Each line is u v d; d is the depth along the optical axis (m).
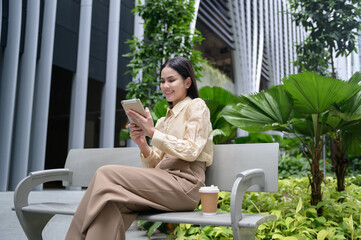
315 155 2.39
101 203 1.20
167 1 5.02
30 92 5.89
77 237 1.25
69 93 10.70
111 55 7.66
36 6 6.06
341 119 2.40
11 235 2.26
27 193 1.71
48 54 6.30
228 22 14.45
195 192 1.53
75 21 7.09
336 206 2.24
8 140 5.47
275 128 2.44
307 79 2.05
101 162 2.09
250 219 1.23
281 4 16.30
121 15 8.08
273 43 16.28
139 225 2.57
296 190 2.97
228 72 14.55
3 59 5.66
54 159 14.53
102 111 7.57
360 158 6.23
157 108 3.81
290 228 1.84
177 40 4.92
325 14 4.58
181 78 1.73
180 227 2.08
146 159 1.71
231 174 1.70
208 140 1.65
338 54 4.77
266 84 16.11
